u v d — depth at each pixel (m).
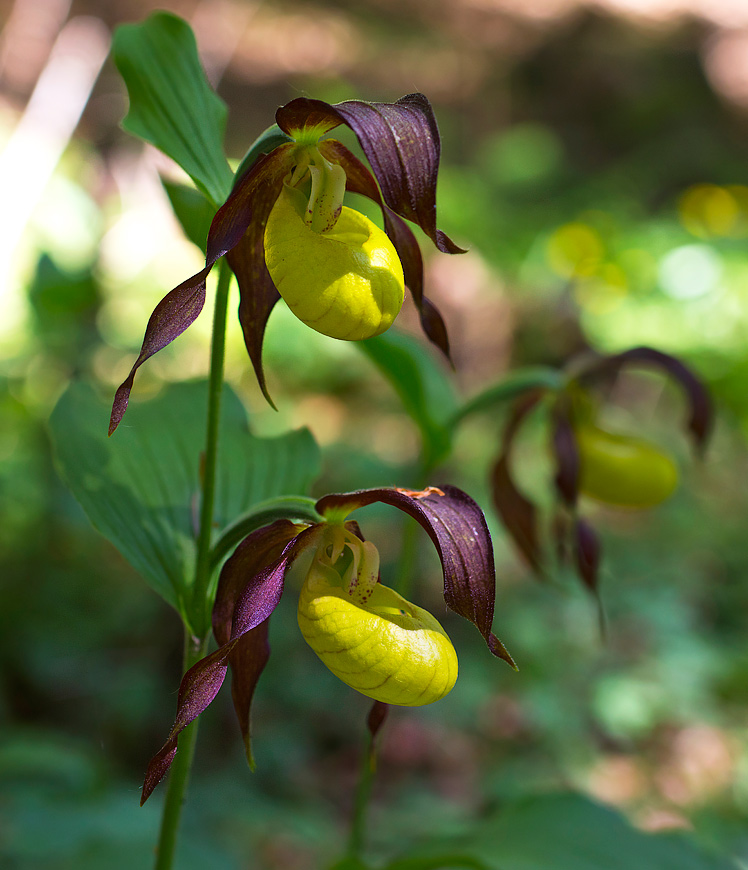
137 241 1.45
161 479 0.46
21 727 0.69
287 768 0.75
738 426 1.43
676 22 2.88
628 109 2.63
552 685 0.90
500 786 0.77
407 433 1.38
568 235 1.65
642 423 1.46
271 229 0.41
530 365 1.50
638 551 1.14
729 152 2.55
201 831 0.58
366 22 2.70
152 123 0.43
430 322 0.43
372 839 0.68
